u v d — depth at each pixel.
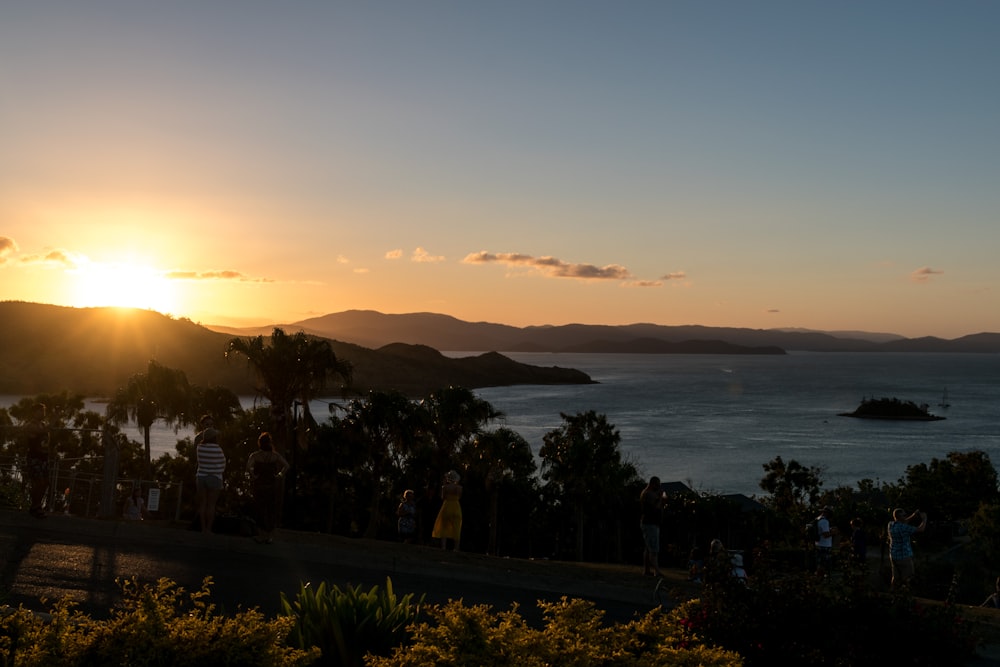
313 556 13.40
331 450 51.53
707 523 68.94
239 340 36.81
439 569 13.33
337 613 7.03
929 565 49.97
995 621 12.03
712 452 173.62
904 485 75.25
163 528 13.70
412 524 20.36
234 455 52.19
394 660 5.69
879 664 7.07
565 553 69.56
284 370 36.81
